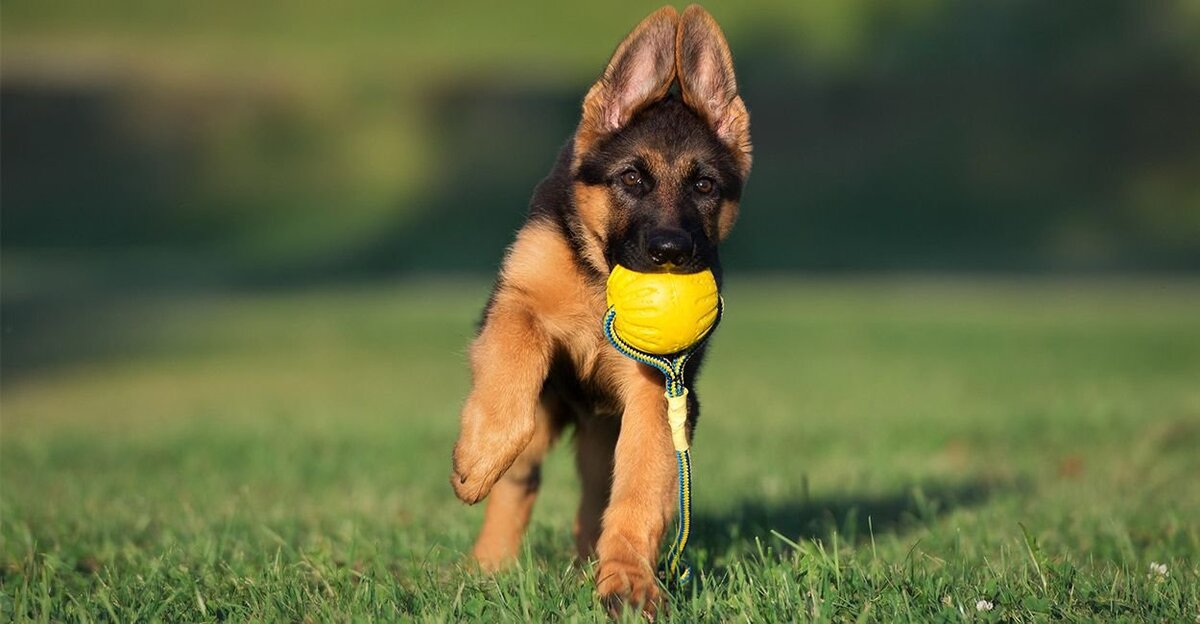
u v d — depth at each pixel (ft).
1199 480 25.99
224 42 169.48
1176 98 150.41
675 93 19.19
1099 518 20.44
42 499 23.22
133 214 141.79
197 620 14.52
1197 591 14.85
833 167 144.66
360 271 118.83
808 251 126.52
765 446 31.19
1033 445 31.68
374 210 142.72
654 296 14.98
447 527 19.81
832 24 165.48
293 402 44.45
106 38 167.73
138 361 58.23
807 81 155.33
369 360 57.98
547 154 154.10
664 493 15.26
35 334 67.62
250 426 35.78
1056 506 21.68
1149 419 35.04
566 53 168.55
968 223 133.80
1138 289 96.37
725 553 18.04
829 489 24.43
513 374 15.84
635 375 16.11
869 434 33.19
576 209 17.19
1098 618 13.85
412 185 147.95
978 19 165.37
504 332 16.20
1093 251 127.54
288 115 160.04
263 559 16.78
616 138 17.81
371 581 15.24
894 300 86.38
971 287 99.81
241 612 14.58
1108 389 45.06
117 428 37.17
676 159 17.58
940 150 146.41
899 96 153.99
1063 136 147.02
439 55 167.32
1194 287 98.37
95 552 18.42
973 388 45.78
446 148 154.92
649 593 14.29
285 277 111.45
